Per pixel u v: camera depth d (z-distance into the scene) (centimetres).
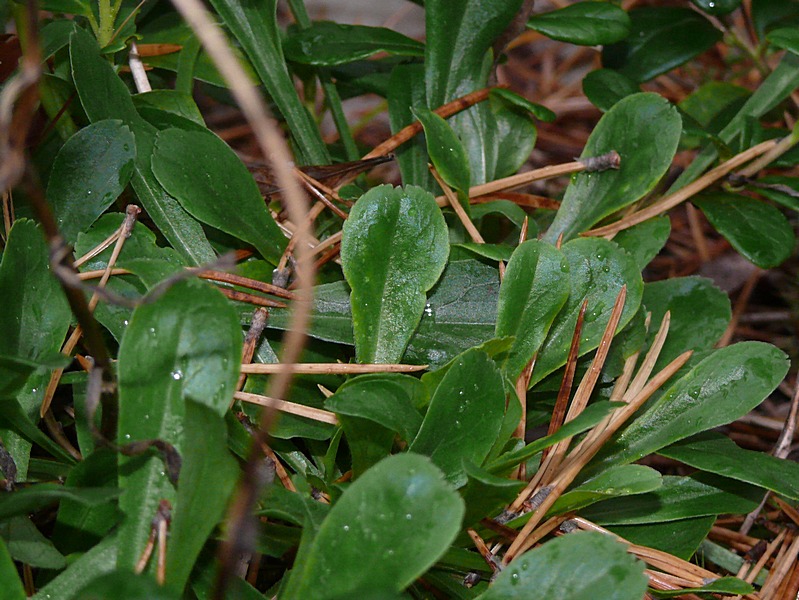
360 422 34
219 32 40
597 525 35
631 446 36
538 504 35
